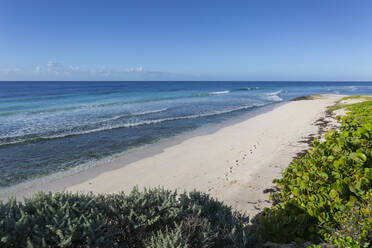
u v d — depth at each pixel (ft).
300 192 13.53
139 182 24.13
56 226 7.82
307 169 16.15
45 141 42.63
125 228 9.42
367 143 16.61
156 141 42.27
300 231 10.42
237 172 24.20
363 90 259.60
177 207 10.81
